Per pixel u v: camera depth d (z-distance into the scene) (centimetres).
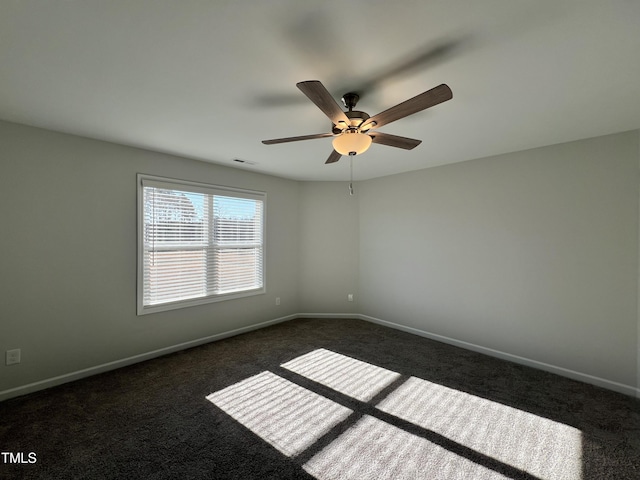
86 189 276
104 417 212
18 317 243
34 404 229
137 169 307
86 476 160
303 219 482
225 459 173
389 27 131
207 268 371
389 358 323
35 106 210
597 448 184
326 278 483
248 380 270
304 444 186
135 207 306
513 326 317
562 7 118
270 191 441
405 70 164
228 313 391
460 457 176
